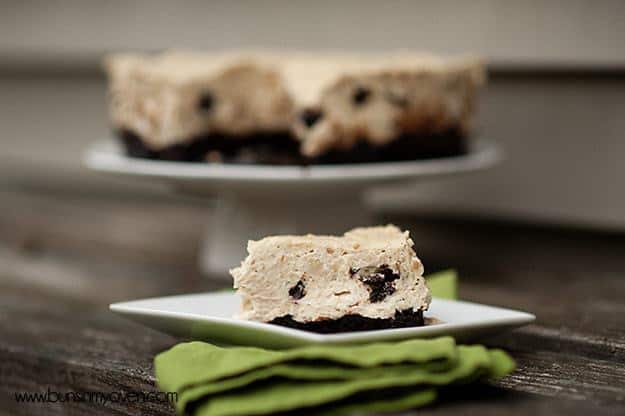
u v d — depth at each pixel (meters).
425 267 1.05
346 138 1.02
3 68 1.64
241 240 1.04
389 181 0.99
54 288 1.06
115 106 1.09
